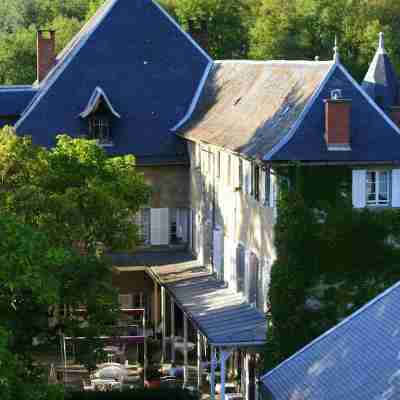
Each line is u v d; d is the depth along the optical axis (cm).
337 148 7688
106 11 10550
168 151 10169
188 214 10250
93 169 8056
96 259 6900
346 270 7719
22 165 7675
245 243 8475
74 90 10244
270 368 7644
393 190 7794
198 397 7856
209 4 16312
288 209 7631
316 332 7700
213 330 7794
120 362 9094
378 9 16588
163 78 10438
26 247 5391
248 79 9544
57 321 7506
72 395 7688
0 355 4966
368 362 5400
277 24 16412
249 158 8019
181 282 9156
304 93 8119
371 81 10119
